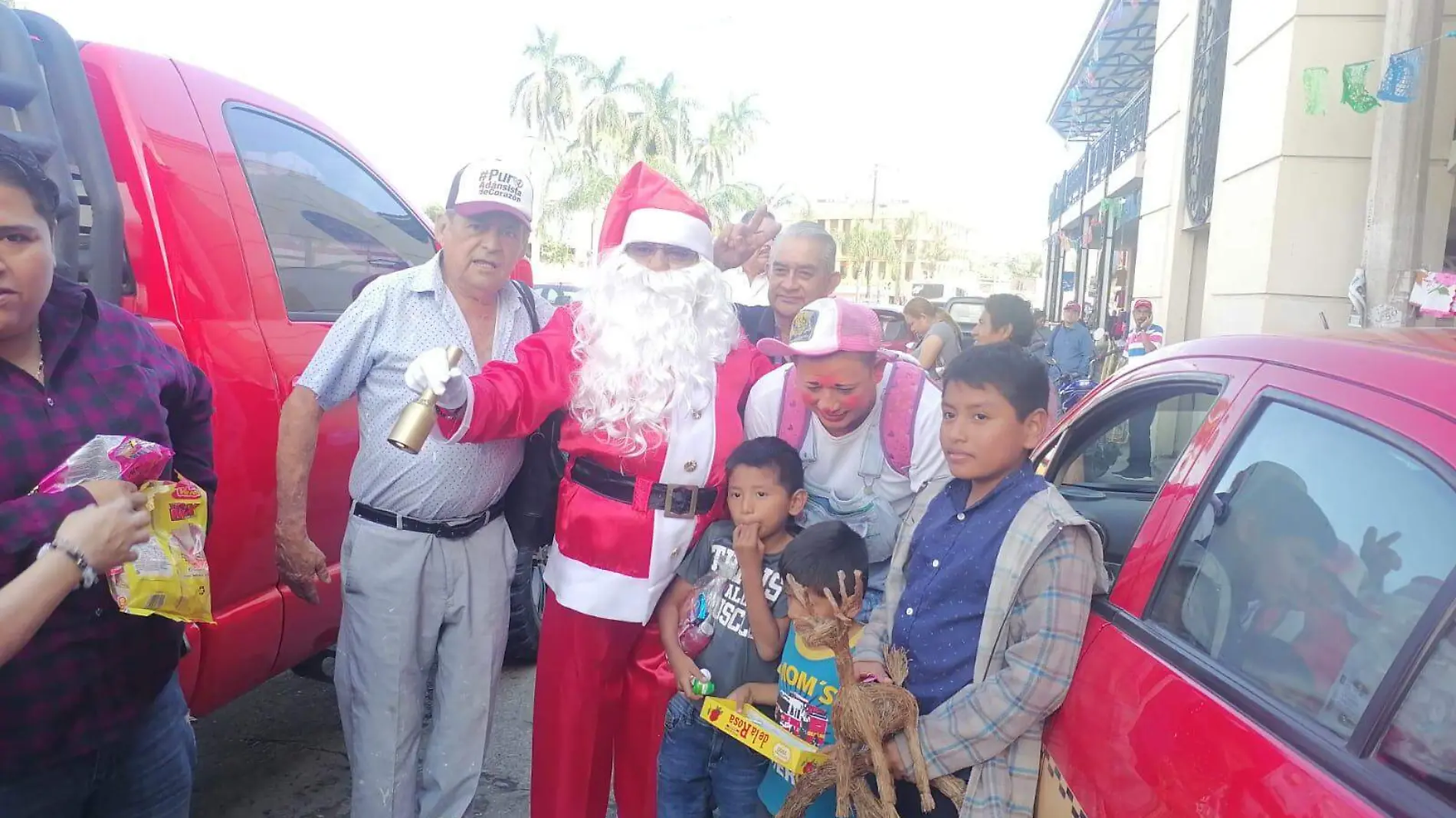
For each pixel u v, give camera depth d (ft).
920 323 32.07
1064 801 5.13
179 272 8.03
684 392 7.63
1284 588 4.33
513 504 8.50
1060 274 88.02
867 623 6.73
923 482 7.54
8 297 4.60
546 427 8.31
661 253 7.89
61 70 6.81
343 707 8.52
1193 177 34.55
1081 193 71.15
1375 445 4.12
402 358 7.99
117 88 8.00
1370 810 3.37
